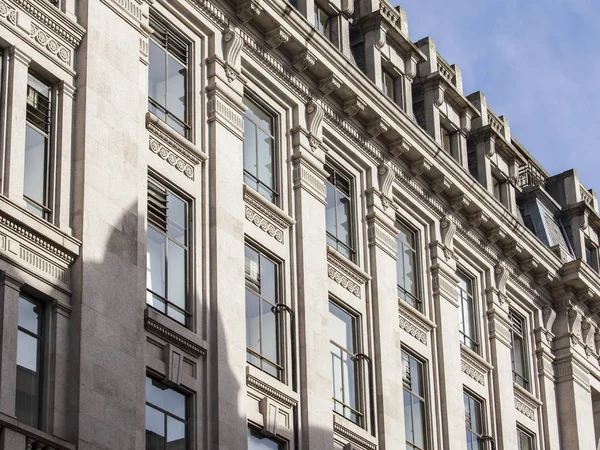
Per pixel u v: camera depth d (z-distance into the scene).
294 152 43.06
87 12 35.69
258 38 42.56
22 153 32.72
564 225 60.69
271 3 42.25
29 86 33.84
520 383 53.62
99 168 34.31
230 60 40.88
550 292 56.31
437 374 47.25
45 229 32.38
